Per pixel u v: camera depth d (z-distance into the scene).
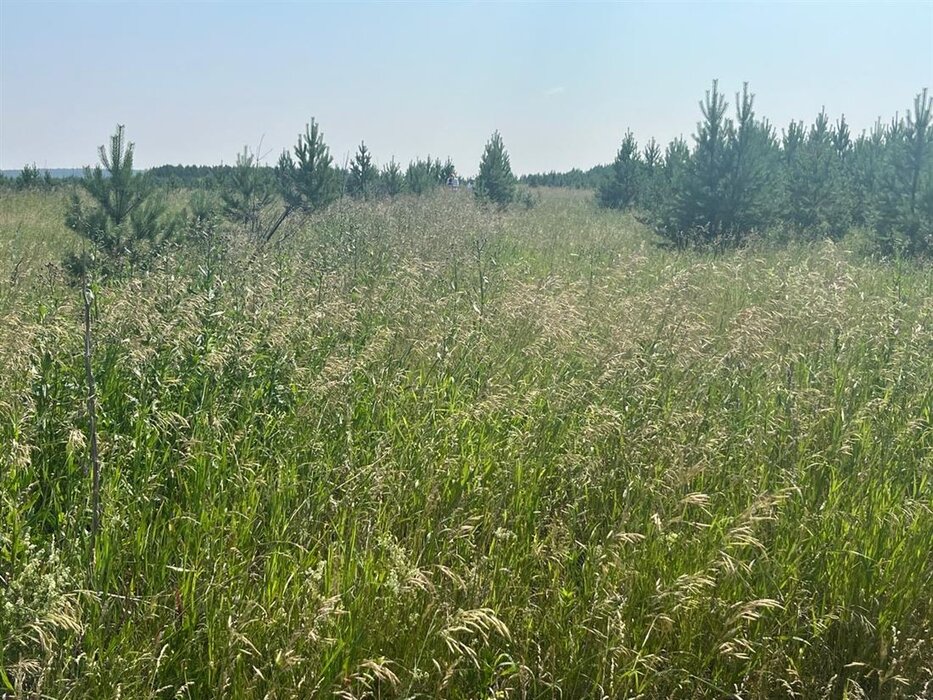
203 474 4.95
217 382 6.06
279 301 8.00
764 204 20.16
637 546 4.48
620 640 3.79
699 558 4.38
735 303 11.07
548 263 15.08
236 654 3.54
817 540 4.65
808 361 7.85
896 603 4.28
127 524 4.43
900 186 19.09
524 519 4.93
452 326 7.92
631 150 34.69
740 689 3.87
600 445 5.60
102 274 11.00
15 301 8.74
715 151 19.97
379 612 3.81
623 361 6.70
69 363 6.03
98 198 12.54
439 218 20.11
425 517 4.71
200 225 13.39
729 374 7.14
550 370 7.47
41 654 3.50
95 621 3.65
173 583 4.14
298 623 3.71
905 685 3.91
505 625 3.73
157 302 7.24
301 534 4.48
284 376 6.51
